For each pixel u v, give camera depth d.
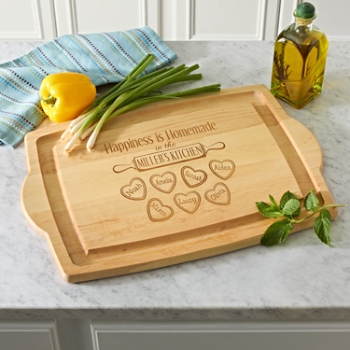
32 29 2.27
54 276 0.89
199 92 1.19
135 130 1.10
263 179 1.00
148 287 0.88
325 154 1.09
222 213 0.95
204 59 1.34
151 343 0.93
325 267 0.90
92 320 0.90
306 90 1.17
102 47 1.32
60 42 1.33
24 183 1.00
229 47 1.38
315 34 1.12
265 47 1.38
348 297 0.86
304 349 0.94
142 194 0.98
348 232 0.95
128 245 0.91
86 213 0.95
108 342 0.93
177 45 1.39
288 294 0.86
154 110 1.15
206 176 1.01
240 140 1.08
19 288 0.87
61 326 0.91
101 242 0.91
